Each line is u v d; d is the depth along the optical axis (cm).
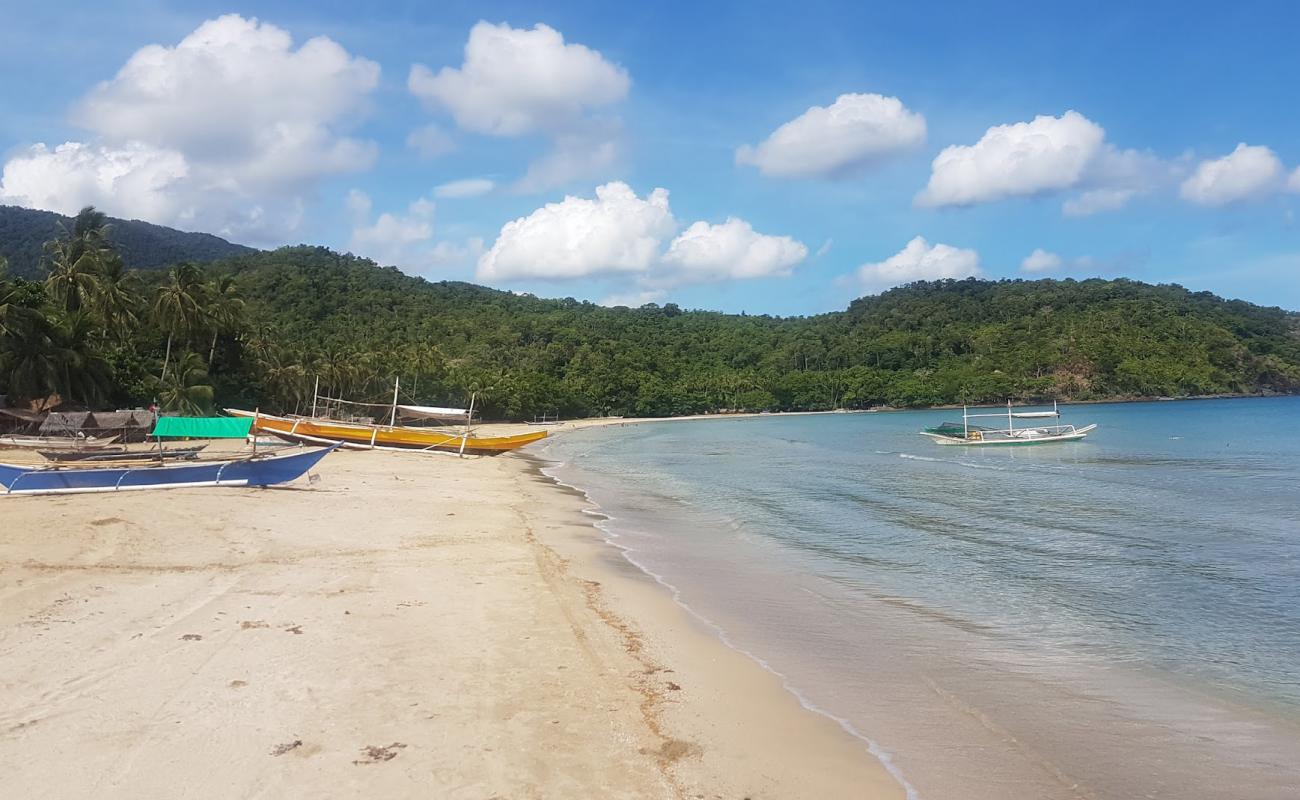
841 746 831
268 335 8306
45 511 1895
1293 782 775
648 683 979
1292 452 5016
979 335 17050
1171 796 744
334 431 4731
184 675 895
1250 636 1271
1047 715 938
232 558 1514
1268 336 15575
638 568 1722
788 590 1552
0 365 4744
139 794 638
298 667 938
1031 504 2861
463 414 5300
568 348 15888
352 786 668
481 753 745
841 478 3856
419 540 1830
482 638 1098
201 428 3036
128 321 5941
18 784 645
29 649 949
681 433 9419
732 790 714
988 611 1411
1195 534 2219
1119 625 1329
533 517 2397
